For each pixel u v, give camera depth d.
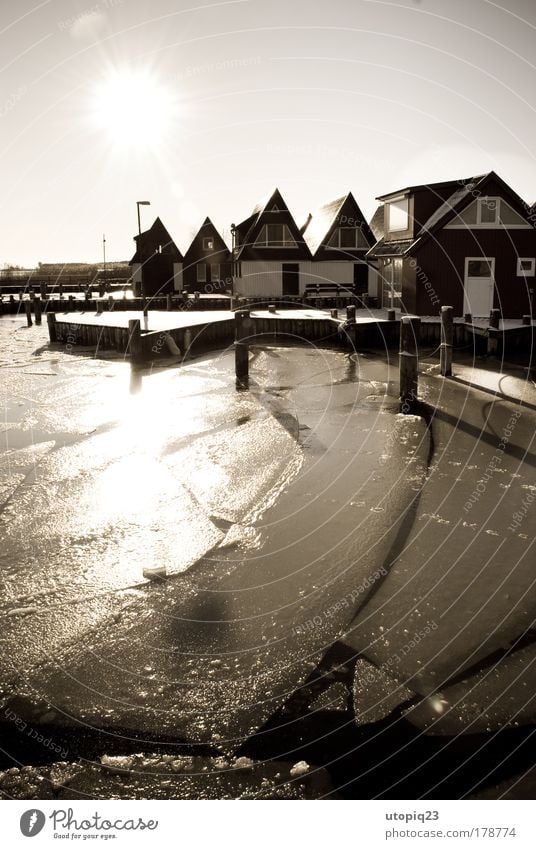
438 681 4.63
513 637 5.14
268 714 4.34
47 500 8.19
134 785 3.77
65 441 10.87
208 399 14.21
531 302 24.89
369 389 15.35
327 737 4.12
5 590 5.98
